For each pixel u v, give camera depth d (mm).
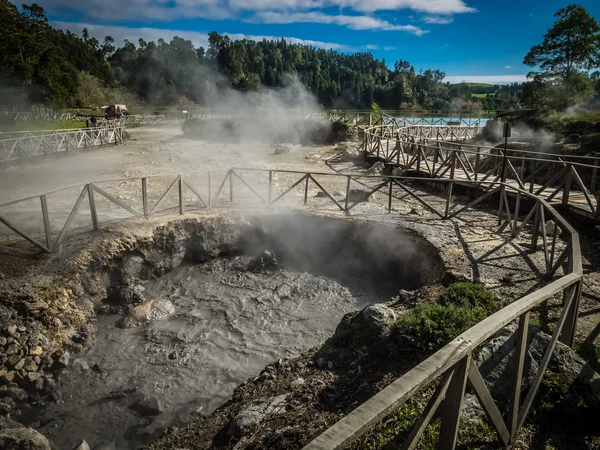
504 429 3281
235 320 8484
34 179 16078
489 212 11734
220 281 10047
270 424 4348
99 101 68812
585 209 10008
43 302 7090
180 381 6781
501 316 2996
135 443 5641
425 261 9016
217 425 4934
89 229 9578
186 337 7902
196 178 16859
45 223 8242
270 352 7516
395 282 9938
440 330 5004
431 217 11055
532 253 8258
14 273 7559
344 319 6504
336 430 1840
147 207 11578
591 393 3824
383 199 13445
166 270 10219
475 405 3793
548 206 7441
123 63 97500
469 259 7938
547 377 3928
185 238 10648
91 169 18672
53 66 46438
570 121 23109
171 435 5246
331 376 5238
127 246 9344
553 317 5488
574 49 27141
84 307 8141
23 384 6410
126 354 7418
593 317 5648
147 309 8547
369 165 21062
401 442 3480
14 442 4648
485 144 26469
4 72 41656
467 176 13758
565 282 3854
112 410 6211
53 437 5730
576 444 3527
